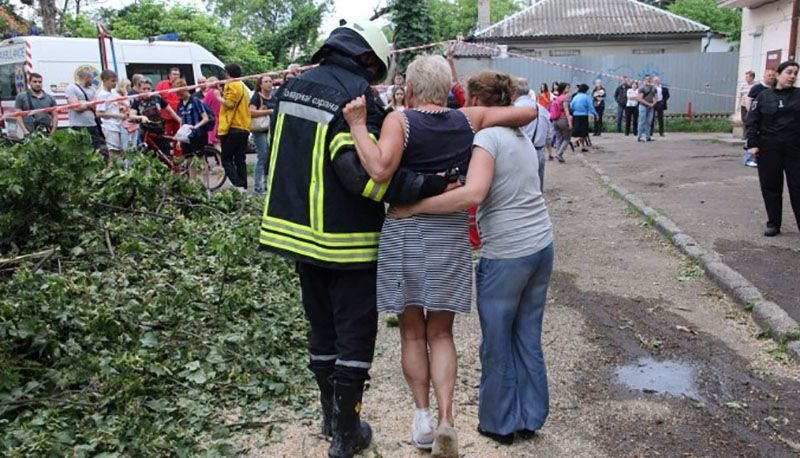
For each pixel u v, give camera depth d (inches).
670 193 421.1
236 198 317.4
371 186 121.7
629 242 315.9
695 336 206.4
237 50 1312.7
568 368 185.2
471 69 919.0
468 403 164.4
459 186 129.6
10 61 609.3
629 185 459.8
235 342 181.0
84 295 187.8
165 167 299.0
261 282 230.8
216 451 138.1
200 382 162.9
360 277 130.9
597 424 155.5
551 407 163.2
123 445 135.9
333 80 127.0
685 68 1055.6
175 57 673.6
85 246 243.3
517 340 147.7
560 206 410.6
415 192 124.6
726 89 1051.9
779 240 297.6
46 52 592.1
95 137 443.2
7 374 148.1
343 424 134.8
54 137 239.8
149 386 159.0
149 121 436.1
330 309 139.3
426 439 141.4
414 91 131.6
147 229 261.9
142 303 194.1
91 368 157.8
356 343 132.6
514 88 141.1
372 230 130.7
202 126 445.7
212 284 221.5
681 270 269.3
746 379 177.8
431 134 127.5
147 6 1282.0
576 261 288.0
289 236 128.6
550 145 657.0
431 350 140.0
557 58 1071.0
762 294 229.0
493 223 138.2
